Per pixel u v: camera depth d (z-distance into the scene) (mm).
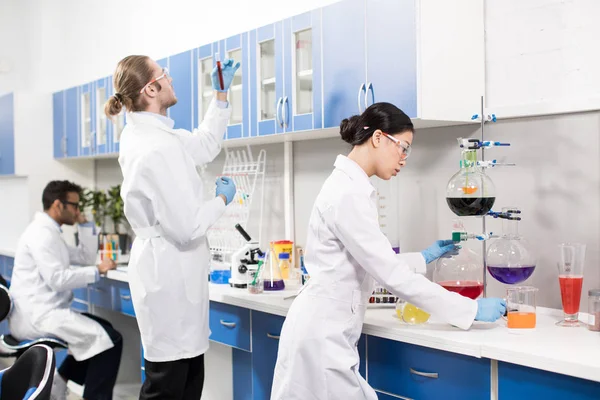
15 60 6051
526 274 2258
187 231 2449
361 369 2361
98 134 4488
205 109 3467
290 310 2207
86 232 4340
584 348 1869
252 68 3141
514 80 2523
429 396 2129
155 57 4535
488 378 1958
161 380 2529
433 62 2393
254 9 3705
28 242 3586
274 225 3666
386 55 2455
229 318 2926
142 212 2506
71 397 4223
